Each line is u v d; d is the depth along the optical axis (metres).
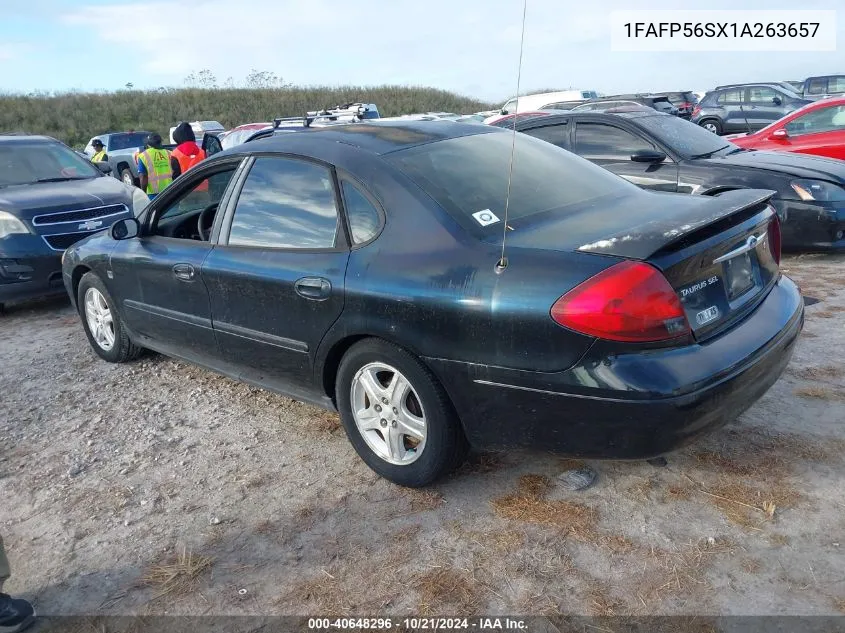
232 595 2.63
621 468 3.22
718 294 2.76
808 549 2.62
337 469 3.44
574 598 2.48
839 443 3.28
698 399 2.48
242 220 3.74
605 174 3.74
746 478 3.07
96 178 8.00
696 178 6.74
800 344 4.51
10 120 39.03
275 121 13.12
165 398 4.45
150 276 4.29
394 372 3.07
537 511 2.96
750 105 20.17
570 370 2.53
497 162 3.46
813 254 7.07
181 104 44.94
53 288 6.74
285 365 3.57
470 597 2.52
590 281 2.48
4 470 3.69
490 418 2.79
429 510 3.04
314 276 3.23
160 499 3.30
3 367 5.27
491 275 2.69
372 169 3.22
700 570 2.56
